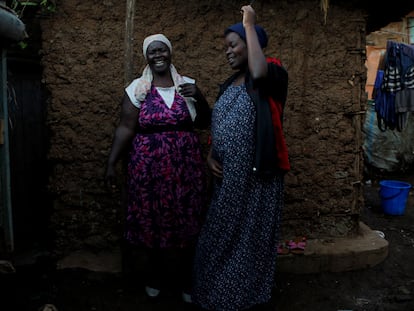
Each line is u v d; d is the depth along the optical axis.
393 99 4.71
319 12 3.12
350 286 2.91
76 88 3.00
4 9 1.71
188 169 2.44
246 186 2.18
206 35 3.07
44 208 3.99
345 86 3.19
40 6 2.88
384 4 3.24
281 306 2.66
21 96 3.82
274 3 3.09
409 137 6.63
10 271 1.96
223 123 2.18
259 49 2.06
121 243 3.07
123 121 2.52
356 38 3.17
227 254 2.25
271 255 2.34
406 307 2.65
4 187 1.96
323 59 3.16
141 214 2.45
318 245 3.19
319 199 3.27
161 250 2.60
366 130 6.67
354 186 3.31
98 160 3.08
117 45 2.99
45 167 3.99
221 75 3.11
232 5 3.06
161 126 2.40
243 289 2.24
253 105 2.14
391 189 4.69
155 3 3.00
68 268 3.00
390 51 4.66
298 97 3.16
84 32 2.96
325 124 3.21
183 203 2.43
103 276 2.93
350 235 3.35
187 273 2.61
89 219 3.14
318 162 3.23
